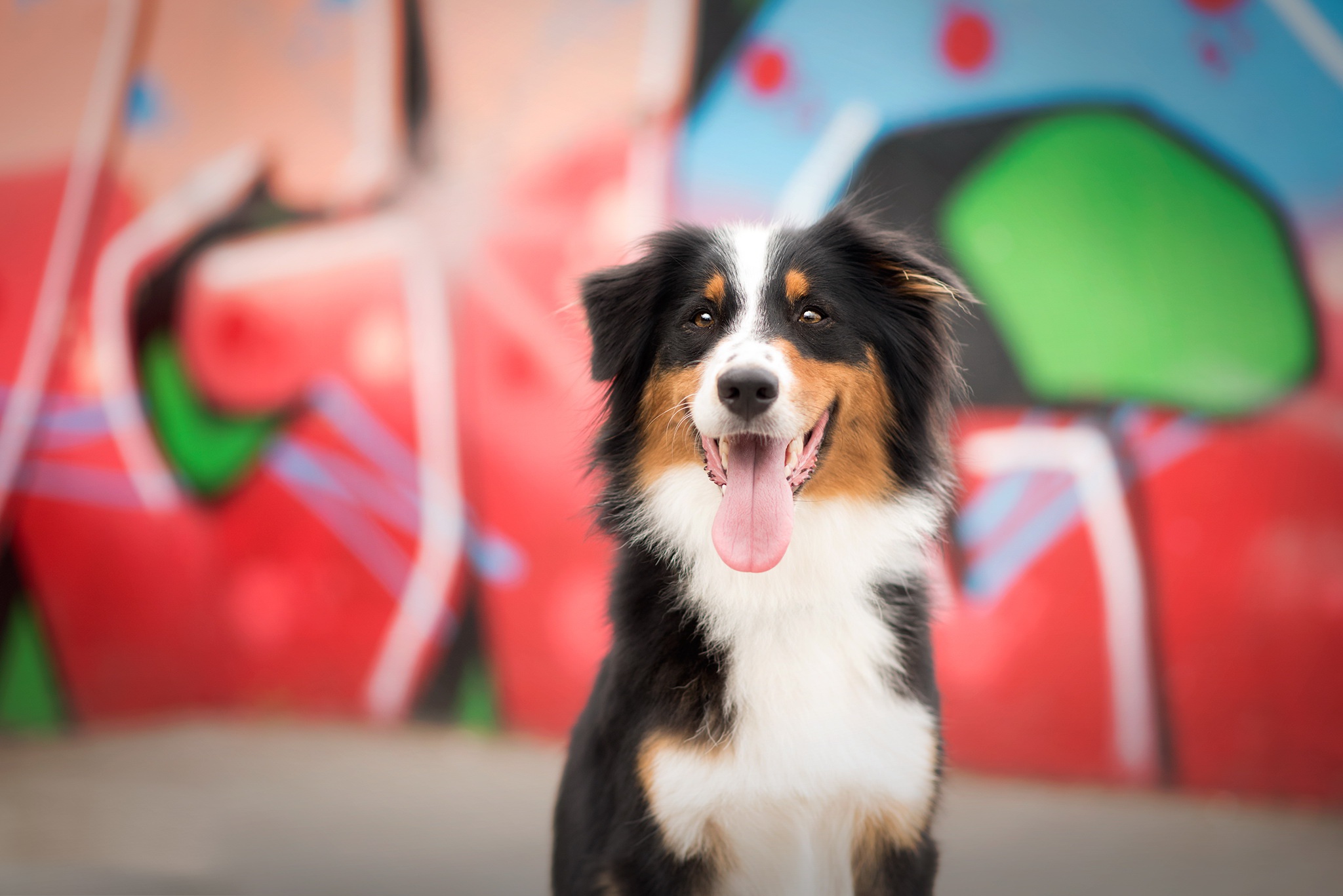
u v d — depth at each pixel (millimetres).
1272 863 3406
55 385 5812
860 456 2381
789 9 4902
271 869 3385
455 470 5410
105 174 5910
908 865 2174
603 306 2518
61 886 3236
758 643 2229
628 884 2143
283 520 5754
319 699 5664
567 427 5176
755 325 2307
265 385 5816
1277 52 4250
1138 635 4367
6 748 5164
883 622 2266
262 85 5871
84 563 5770
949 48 4680
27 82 5895
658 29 5121
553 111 5297
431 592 5438
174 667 5883
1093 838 3678
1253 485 4230
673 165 5094
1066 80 4516
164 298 5969
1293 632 4152
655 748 2162
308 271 5750
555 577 5176
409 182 5551
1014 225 4590
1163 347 4375
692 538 2332
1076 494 4477
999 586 4566
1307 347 4188
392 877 3316
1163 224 4391
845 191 4836
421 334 5508
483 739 5219
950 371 2582
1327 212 4176
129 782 4488
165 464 5895
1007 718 4535
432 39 5516
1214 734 4250
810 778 2129
